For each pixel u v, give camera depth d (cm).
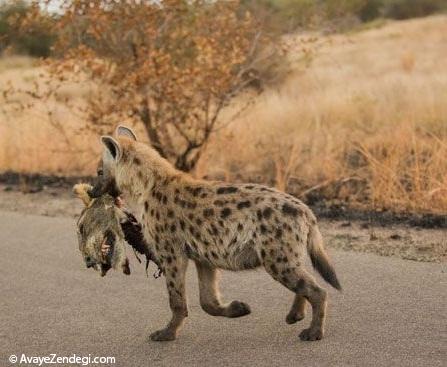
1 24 4722
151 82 3922
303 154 4234
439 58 8662
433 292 2408
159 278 2706
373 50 10119
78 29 4159
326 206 3562
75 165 4706
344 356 1969
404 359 1931
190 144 4144
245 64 4366
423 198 3375
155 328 2272
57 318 2380
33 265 2930
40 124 5041
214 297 2217
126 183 2234
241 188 2095
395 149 3962
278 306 2383
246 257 2072
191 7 4153
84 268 2861
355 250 2912
